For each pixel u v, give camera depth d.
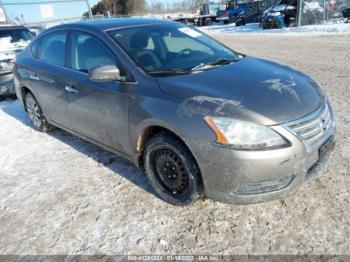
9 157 4.17
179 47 3.49
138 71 2.97
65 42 3.88
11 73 6.67
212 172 2.44
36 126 4.89
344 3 19.47
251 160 2.30
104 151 4.06
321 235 2.43
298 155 2.38
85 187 3.31
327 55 9.43
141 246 2.48
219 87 2.67
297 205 2.75
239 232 2.53
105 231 2.67
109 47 3.25
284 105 2.47
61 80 3.80
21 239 2.66
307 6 18.94
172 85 2.74
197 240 2.49
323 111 2.69
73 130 4.00
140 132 2.88
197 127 2.43
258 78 2.87
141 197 3.06
